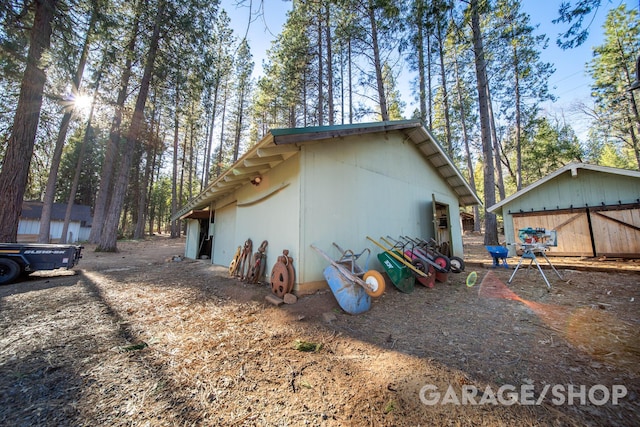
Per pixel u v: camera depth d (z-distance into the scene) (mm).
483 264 6637
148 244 16359
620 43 13312
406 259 4574
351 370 1945
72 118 11414
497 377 1801
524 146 16547
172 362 2080
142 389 1717
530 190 8406
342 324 2889
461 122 16141
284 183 4422
